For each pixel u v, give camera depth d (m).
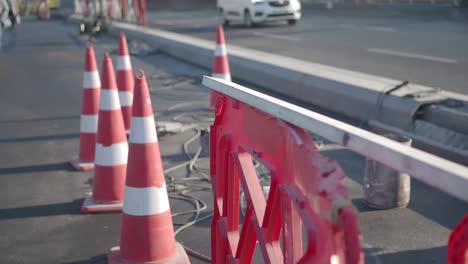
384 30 20.94
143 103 4.35
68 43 22.95
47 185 6.41
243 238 3.33
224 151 3.73
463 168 1.63
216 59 9.79
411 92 7.84
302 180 2.42
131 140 4.38
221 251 3.86
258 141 3.08
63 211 5.64
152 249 4.36
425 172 1.68
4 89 12.91
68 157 7.45
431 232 4.88
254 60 12.50
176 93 11.38
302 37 20.25
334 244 1.93
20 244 4.97
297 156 2.50
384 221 5.09
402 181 5.28
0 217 5.56
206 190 6.11
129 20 30.72
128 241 4.38
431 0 28.09
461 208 5.33
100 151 5.59
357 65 13.29
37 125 9.34
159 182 4.38
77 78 14.10
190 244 4.89
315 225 2.18
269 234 2.95
